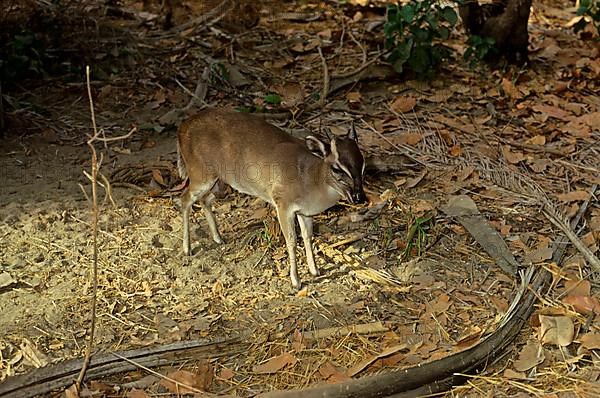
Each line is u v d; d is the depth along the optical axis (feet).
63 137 36.83
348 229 30.35
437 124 37.09
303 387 22.94
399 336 24.94
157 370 23.68
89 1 48.47
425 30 40.14
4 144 36.09
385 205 31.32
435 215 30.53
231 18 47.01
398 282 27.58
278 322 25.57
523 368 23.57
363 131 36.32
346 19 48.39
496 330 24.54
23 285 27.09
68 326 25.35
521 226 30.32
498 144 35.55
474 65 41.68
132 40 44.55
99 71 42.09
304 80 41.45
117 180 33.12
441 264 28.35
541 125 37.14
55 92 40.68
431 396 22.58
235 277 27.84
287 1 51.34
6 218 30.53
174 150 35.58
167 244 29.43
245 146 27.07
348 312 26.09
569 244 29.25
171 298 26.71
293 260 27.09
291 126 36.81
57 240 29.35
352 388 22.09
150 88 41.09
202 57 43.34
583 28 45.93
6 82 40.65
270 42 45.44
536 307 26.02
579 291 26.55
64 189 32.58
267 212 30.81
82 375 22.41
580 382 23.02
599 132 36.40
